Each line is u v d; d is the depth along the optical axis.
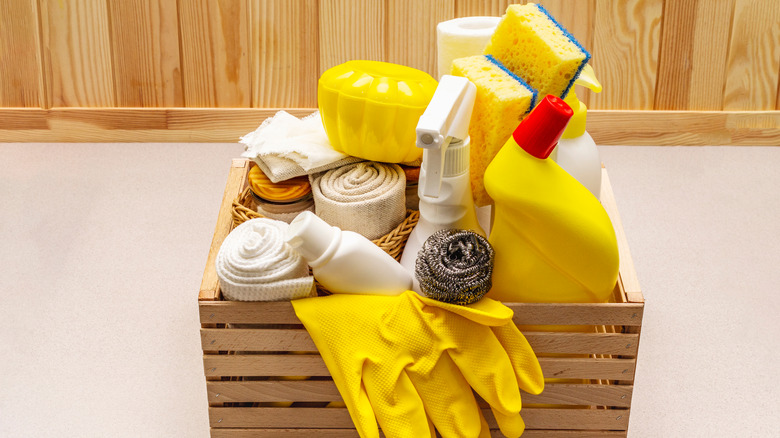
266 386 1.02
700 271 1.49
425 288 0.93
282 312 0.96
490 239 0.97
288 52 1.82
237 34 1.80
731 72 1.82
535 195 0.90
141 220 1.62
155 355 1.32
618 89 1.84
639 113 1.84
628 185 1.73
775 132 1.86
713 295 1.44
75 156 1.82
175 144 1.88
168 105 1.87
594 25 1.78
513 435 1.00
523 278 0.96
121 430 1.18
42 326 1.36
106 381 1.27
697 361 1.31
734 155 1.84
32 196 1.68
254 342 0.98
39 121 1.86
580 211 0.91
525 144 0.90
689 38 1.79
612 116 1.85
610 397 1.02
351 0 1.77
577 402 1.03
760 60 1.81
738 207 1.66
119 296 1.43
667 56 1.81
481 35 1.06
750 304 1.42
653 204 1.67
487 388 0.95
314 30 1.80
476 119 0.98
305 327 0.96
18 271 1.48
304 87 1.85
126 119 1.86
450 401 0.96
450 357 0.96
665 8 1.77
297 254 0.95
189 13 1.78
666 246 1.55
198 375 1.28
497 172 0.91
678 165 1.80
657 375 1.28
